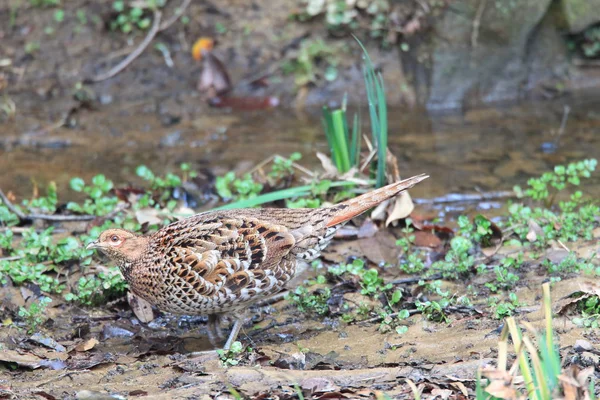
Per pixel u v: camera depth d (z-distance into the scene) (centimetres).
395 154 1407
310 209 849
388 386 702
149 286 827
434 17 1667
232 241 801
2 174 1361
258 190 1161
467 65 1683
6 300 907
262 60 1706
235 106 1669
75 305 926
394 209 1064
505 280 909
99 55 1714
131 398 696
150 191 1177
